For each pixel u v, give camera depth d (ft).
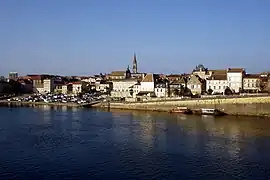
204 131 361.92
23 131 361.71
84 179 201.16
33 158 244.63
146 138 320.29
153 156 250.57
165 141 304.91
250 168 221.46
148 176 205.77
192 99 600.39
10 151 264.93
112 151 266.57
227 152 262.47
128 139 315.37
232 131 361.71
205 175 207.41
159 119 483.10
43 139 314.96
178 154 256.32
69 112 605.73
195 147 279.69
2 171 215.10
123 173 211.20
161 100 639.76
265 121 453.58
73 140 310.65
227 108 556.51
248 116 525.34
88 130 371.35
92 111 632.38
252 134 341.41
